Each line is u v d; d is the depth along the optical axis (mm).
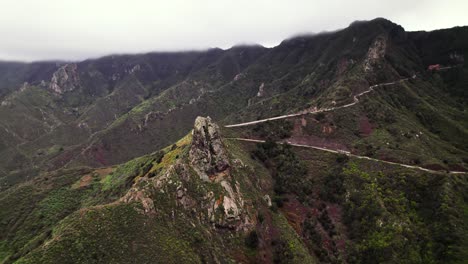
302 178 155250
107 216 88688
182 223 99812
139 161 178250
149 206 96312
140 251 84438
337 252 127438
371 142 178375
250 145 170625
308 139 181375
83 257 78250
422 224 135250
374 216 135750
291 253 111750
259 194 131250
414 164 162250
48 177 194125
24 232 147500
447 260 121625
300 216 136750
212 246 100000
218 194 114938
